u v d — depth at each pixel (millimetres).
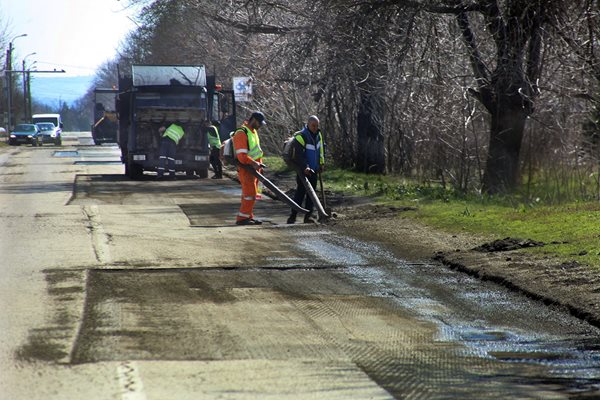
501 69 47062
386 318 19688
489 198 45625
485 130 53250
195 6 70688
